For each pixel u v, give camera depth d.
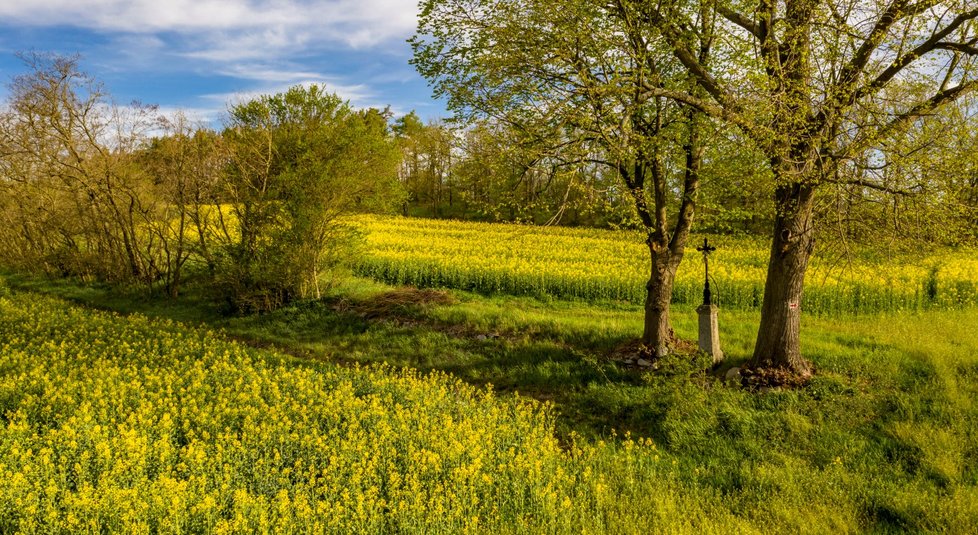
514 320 15.79
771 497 7.76
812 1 9.32
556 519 7.05
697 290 18.58
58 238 26.66
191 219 22.55
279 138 19.67
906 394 9.95
